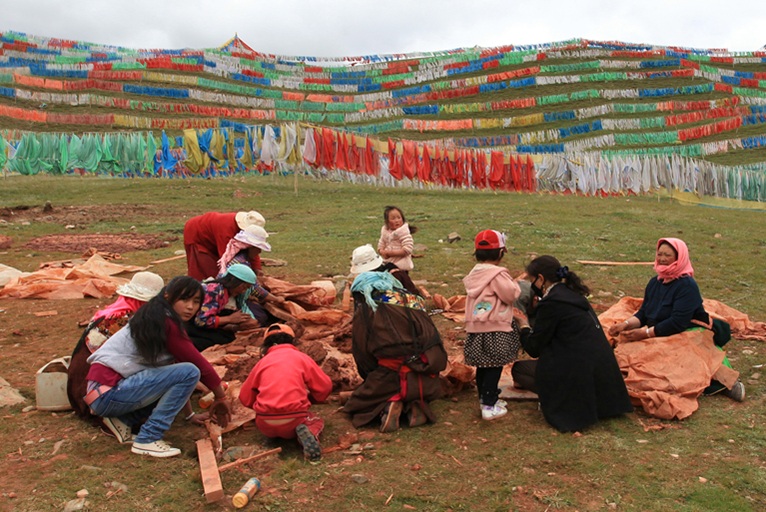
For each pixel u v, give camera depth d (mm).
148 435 4516
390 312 4992
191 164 22906
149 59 51594
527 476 4195
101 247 13227
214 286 6227
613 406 5043
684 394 5223
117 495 3945
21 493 3949
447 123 45062
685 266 5809
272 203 21562
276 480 4145
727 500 3873
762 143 39625
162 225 16688
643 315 6086
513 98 50406
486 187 23625
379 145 22188
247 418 5020
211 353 6469
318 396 4887
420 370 4953
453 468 4305
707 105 46812
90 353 4949
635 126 44406
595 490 4020
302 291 7637
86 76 48375
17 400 5375
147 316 4562
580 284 5184
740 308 8531
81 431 4852
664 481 4113
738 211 22875
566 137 42562
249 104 49469
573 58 56500
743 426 4938
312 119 47406
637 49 61594
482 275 5223
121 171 22172
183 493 3986
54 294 9117
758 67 58062
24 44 50750
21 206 19125
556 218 16734
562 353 5043
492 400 5191
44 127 37812
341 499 3916
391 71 57938
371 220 16984
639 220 16828
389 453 4527
